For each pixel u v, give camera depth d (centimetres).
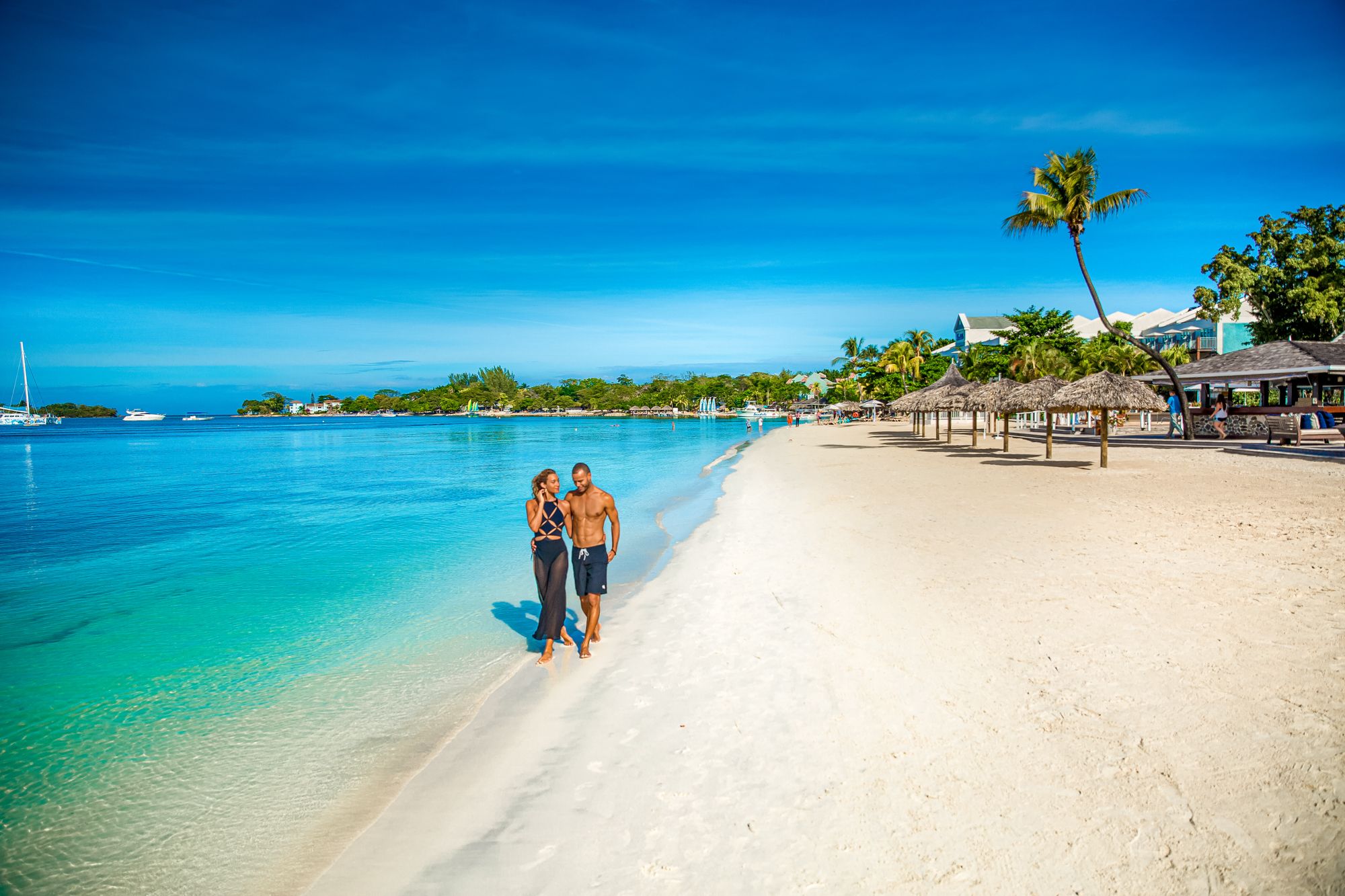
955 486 1722
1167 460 2097
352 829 437
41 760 539
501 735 543
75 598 1036
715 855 369
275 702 639
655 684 611
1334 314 3941
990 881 328
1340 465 1788
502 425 13975
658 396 19675
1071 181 2712
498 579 1103
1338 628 592
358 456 4866
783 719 514
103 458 4850
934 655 604
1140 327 6712
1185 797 376
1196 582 752
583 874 365
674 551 1226
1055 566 861
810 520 1362
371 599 993
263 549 1397
